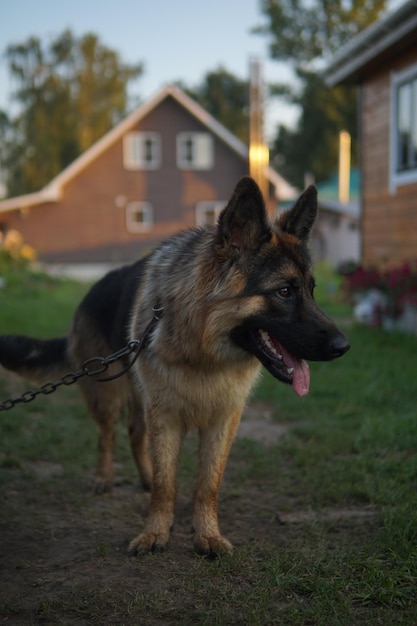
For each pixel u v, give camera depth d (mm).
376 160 12781
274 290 3508
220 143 34312
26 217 33875
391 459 5020
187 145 34281
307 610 2977
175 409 3838
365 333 11148
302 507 4352
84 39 51094
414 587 3162
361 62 12062
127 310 4375
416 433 5559
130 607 3045
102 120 51094
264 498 4543
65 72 51812
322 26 47938
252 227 3525
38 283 24359
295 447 5449
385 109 12242
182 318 3631
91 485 4746
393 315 11258
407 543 3545
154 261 4133
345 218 32000
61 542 3850
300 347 3494
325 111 47531
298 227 3758
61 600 3133
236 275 3514
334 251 33719
